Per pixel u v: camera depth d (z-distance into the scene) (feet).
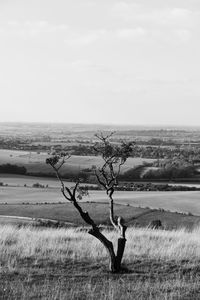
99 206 228.63
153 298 39.42
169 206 279.28
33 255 54.95
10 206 227.61
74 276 46.93
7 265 50.01
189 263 53.42
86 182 369.30
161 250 58.59
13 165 441.27
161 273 49.21
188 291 41.96
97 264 51.49
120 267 49.52
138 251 58.70
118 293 40.86
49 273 47.52
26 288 41.57
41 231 81.30
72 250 58.65
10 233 71.87
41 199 295.07
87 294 40.37
